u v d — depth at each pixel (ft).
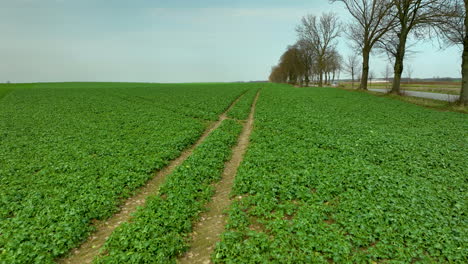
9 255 22.48
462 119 78.48
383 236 25.03
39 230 25.95
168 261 22.53
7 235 25.22
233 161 47.26
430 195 31.96
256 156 46.37
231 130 67.46
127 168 42.24
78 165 42.83
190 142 57.82
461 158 44.45
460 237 24.38
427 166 41.91
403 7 120.98
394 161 43.91
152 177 40.78
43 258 22.82
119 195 34.65
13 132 64.34
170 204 31.17
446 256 22.56
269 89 209.77
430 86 298.35
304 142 54.44
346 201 30.91
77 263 23.34
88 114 88.58
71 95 146.30
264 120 77.92
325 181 35.83
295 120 76.69
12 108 100.63
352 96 150.30
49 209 29.96
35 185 36.35
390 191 33.06
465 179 37.04
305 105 108.47
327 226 26.84
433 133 61.36
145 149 51.29
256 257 22.61
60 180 37.37
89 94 153.07
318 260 22.15
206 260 23.59
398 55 136.87
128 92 170.09
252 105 114.11
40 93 156.04
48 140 57.93
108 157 47.01
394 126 69.97
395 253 23.03
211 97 139.64
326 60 288.10
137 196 35.45
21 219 27.99
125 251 23.71
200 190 36.11
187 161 44.68
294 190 34.22
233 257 23.02
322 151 48.70
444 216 27.86
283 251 23.34
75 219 28.12
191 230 27.76
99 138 59.16
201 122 78.95
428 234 24.90
